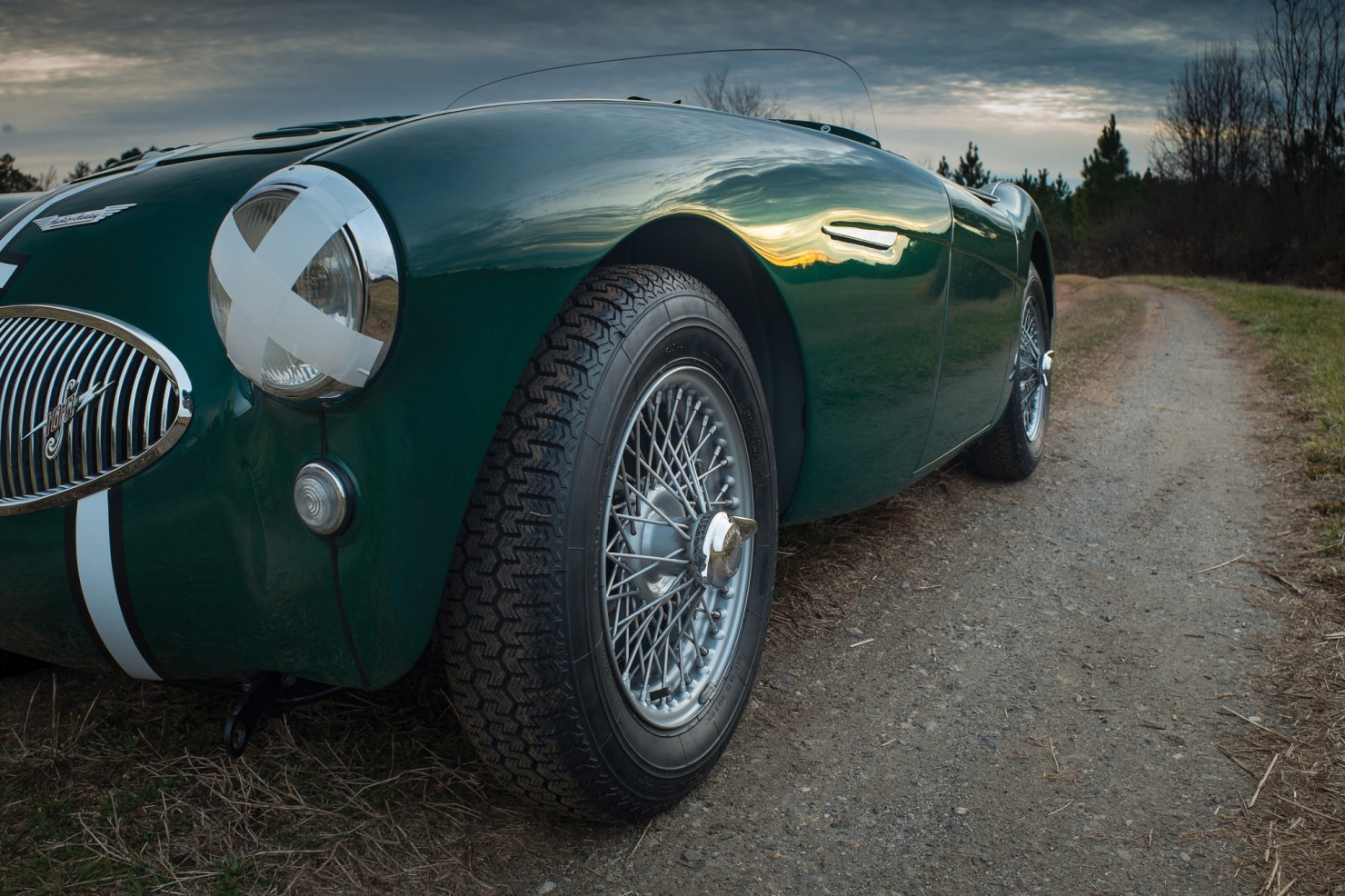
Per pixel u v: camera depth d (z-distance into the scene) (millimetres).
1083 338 9406
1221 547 2736
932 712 1837
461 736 1660
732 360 1630
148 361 1306
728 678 1676
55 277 1416
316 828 1421
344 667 1289
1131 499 3279
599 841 1435
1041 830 1459
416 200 1193
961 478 3533
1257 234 42781
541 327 1278
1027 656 2076
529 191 1292
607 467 1343
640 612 1477
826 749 1709
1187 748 1678
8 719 1733
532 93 2410
